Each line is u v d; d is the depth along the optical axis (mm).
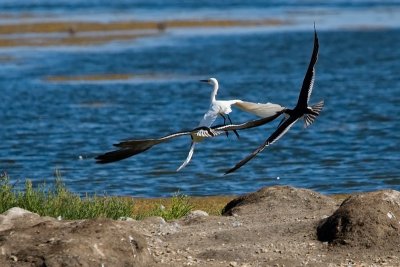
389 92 40562
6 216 13539
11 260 11375
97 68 49812
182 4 113125
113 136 31250
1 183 18750
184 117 35000
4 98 39562
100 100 39062
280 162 26734
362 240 13016
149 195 22250
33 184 23703
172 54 56438
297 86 42750
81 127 32844
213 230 14383
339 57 54562
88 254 11367
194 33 71688
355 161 26797
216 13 93812
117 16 89062
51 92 41312
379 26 74750
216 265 12445
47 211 15867
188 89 42094
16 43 63812
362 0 113312
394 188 23219
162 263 12195
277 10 97938
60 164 26609
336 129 32125
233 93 40812
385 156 27484
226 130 8086
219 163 26688
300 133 31406
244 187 23266
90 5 113000
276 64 51250
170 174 25125
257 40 65125
